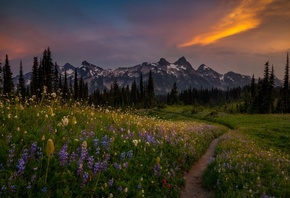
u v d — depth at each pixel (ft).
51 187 19.19
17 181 17.80
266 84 297.94
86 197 19.70
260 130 131.13
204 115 293.43
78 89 291.79
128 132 37.78
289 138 103.35
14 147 22.20
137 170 27.78
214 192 30.27
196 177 37.17
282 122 164.66
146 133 43.11
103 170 23.21
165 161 33.78
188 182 34.24
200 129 94.48
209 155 55.01
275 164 41.01
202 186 32.99
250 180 30.63
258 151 56.90
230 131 138.62
